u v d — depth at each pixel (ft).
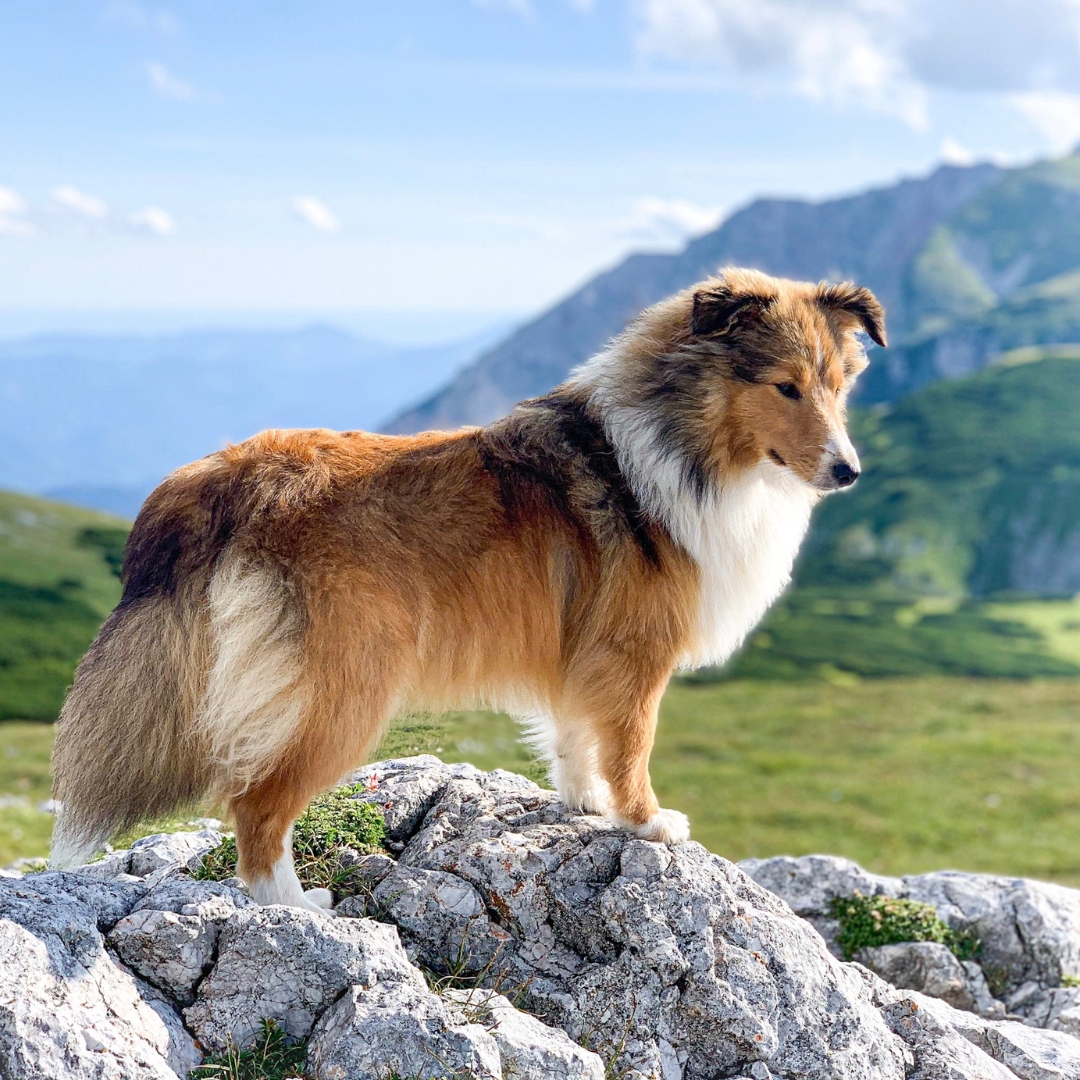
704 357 4.68
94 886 4.32
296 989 4.13
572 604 4.64
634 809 4.72
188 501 4.39
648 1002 4.37
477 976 4.47
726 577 4.74
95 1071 3.84
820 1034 4.41
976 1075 4.46
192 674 4.29
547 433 4.70
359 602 4.31
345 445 4.53
